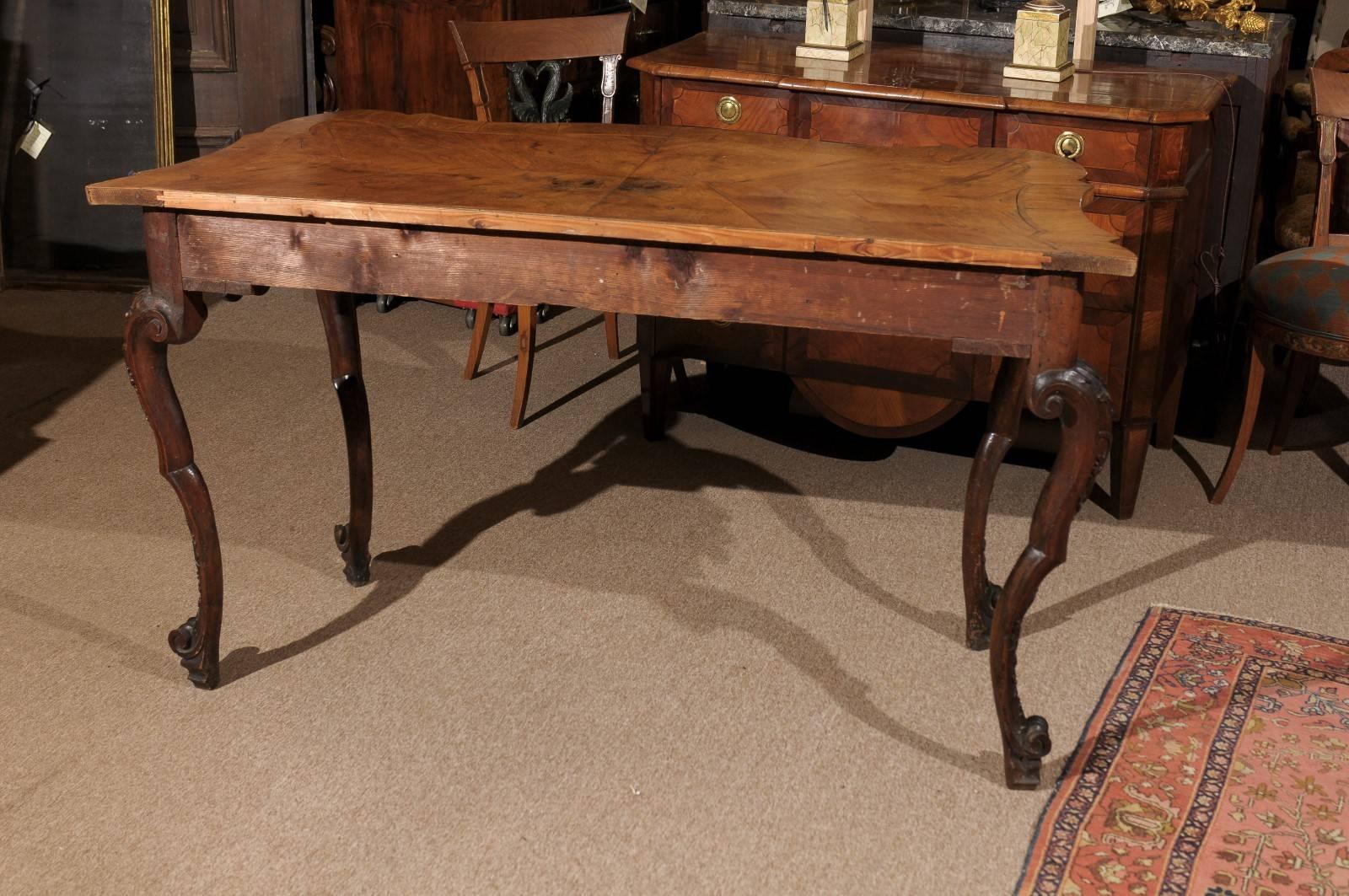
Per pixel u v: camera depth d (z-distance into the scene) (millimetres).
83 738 2469
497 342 4445
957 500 3445
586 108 4938
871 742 2488
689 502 3396
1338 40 5551
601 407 3973
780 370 3539
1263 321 3250
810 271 2148
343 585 2986
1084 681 2678
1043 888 2129
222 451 3611
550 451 3674
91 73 4715
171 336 2355
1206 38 3590
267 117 4879
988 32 3787
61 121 4742
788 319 2186
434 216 2197
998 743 2494
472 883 2139
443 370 4203
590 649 2764
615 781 2375
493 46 3656
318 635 2799
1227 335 3895
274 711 2555
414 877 2150
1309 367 4004
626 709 2572
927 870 2176
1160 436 3746
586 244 2203
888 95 3295
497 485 3471
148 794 2328
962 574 2998
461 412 3904
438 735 2492
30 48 4703
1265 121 3670
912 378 3424
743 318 2201
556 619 2869
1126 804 2318
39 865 2162
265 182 2346
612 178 2451
